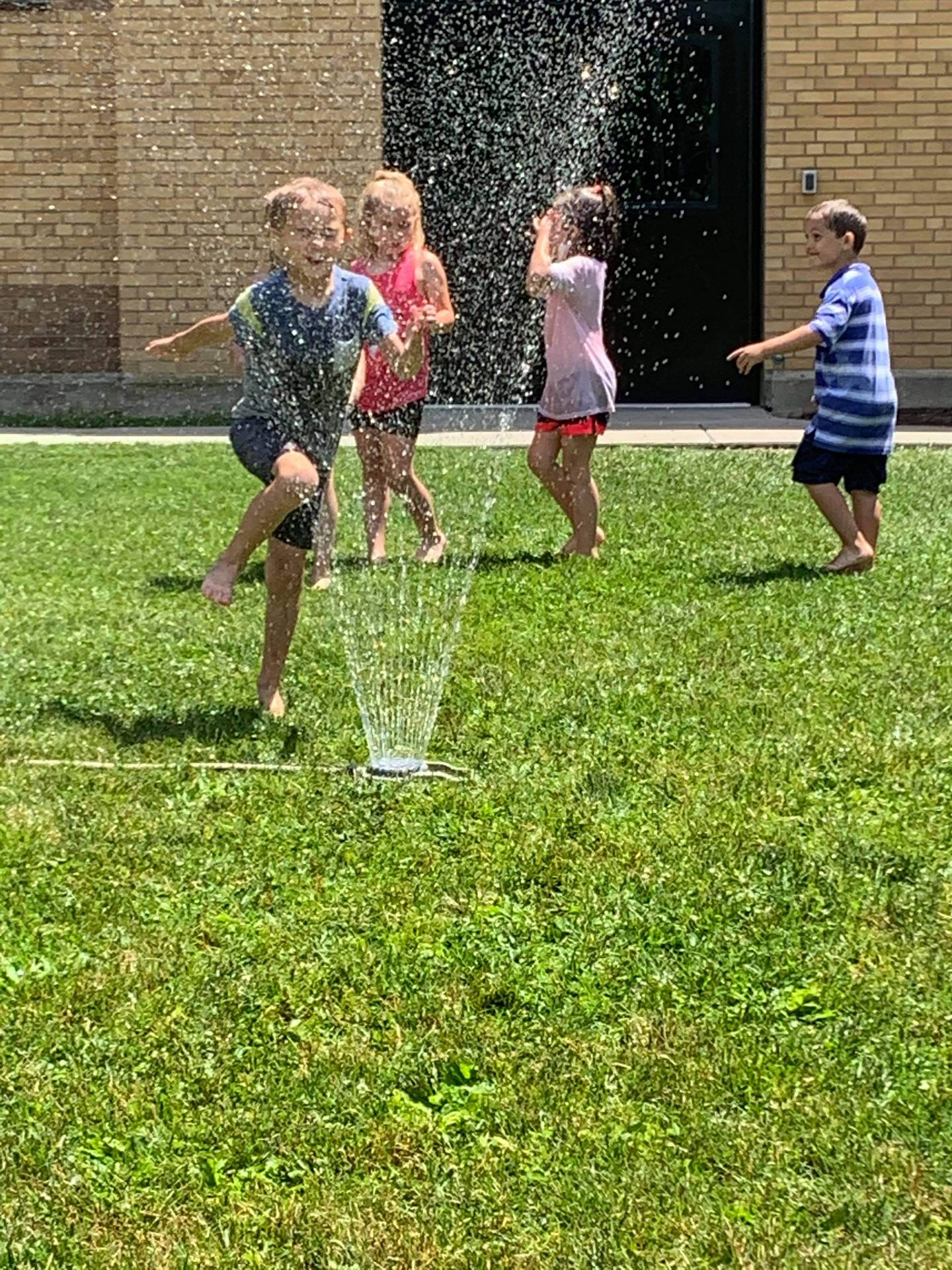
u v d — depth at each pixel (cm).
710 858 397
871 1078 302
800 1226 263
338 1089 300
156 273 1334
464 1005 329
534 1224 263
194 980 338
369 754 476
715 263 1377
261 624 629
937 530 827
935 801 440
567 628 624
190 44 1305
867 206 1326
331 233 502
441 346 1343
